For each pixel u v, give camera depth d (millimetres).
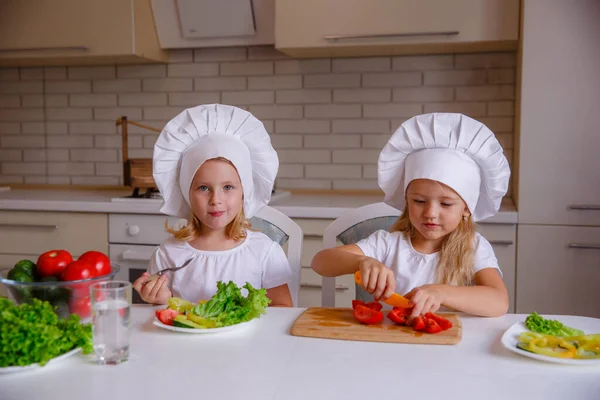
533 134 2414
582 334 1158
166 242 1720
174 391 907
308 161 3082
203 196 1542
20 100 3320
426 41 2574
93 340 1021
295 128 3076
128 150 3229
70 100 3270
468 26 2527
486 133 1482
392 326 1189
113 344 1014
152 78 3178
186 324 1163
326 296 1775
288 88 3061
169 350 1083
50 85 3279
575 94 2373
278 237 1852
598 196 2385
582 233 2408
